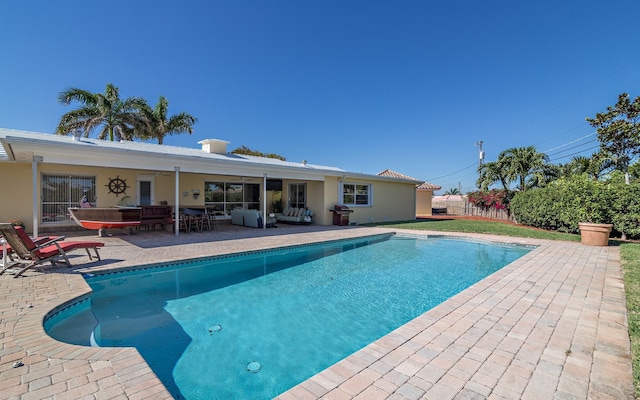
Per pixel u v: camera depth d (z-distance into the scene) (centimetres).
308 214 1567
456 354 296
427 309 510
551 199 1317
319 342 394
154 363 340
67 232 1121
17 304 409
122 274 623
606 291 500
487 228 1454
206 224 1338
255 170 1270
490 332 345
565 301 451
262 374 322
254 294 574
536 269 654
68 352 284
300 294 577
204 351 367
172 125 2628
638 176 1750
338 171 1588
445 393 234
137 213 1044
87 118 2139
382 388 240
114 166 926
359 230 1338
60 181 1149
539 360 284
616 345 312
